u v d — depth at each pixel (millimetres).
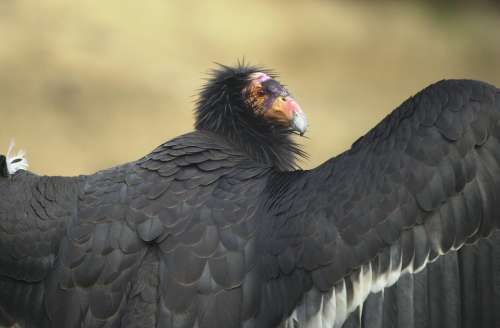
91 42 26875
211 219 7703
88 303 7688
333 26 29250
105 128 24734
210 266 7469
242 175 8094
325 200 7363
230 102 9750
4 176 8500
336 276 7148
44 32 26844
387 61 28656
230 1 29281
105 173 8438
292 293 7227
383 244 7160
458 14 30984
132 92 25688
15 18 27094
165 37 27547
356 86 27562
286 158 9977
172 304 7387
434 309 7145
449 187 7266
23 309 8109
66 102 25188
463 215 7270
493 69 29453
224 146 8609
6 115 24594
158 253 7672
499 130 7445
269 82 9836
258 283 7371
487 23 30844
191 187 8023
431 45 29609
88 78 25828
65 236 8031
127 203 7988
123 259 7723
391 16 30422
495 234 7324
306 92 26969
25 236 8148
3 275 8195
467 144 7359
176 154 8344
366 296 7129
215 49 27484
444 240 7223
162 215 7820
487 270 7270
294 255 7258
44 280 8047
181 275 7465
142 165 8336
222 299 7375
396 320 7102
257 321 7312
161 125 24953
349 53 28578
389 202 7211
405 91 27828
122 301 7621
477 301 7223
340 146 25516
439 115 7461
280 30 28609
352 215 7215
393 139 7469
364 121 26406
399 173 7281
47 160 23859
